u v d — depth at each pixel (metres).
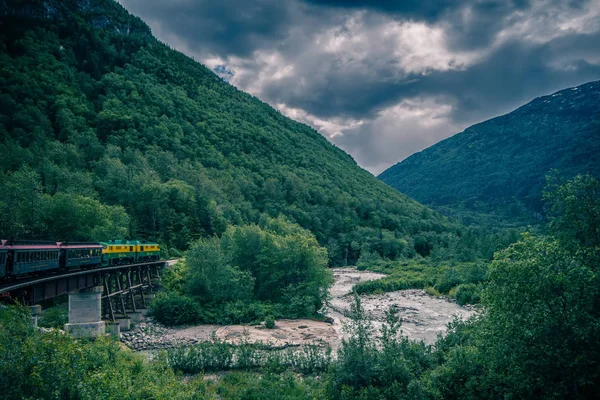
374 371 29.17
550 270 23.31
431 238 175.25
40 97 154.00
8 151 105.06
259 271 75.12
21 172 79.31
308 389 33.84
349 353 30.31
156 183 110.62
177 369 39.81
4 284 32.56
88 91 182.50
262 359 42.41
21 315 21.30
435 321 60.56
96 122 158.88
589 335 22.14
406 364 30.25
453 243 147.75
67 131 137.38
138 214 103.56
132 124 165.50
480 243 132.12
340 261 151.50
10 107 136.50
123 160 135.38
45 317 47.28
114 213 85.31
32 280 35.22
